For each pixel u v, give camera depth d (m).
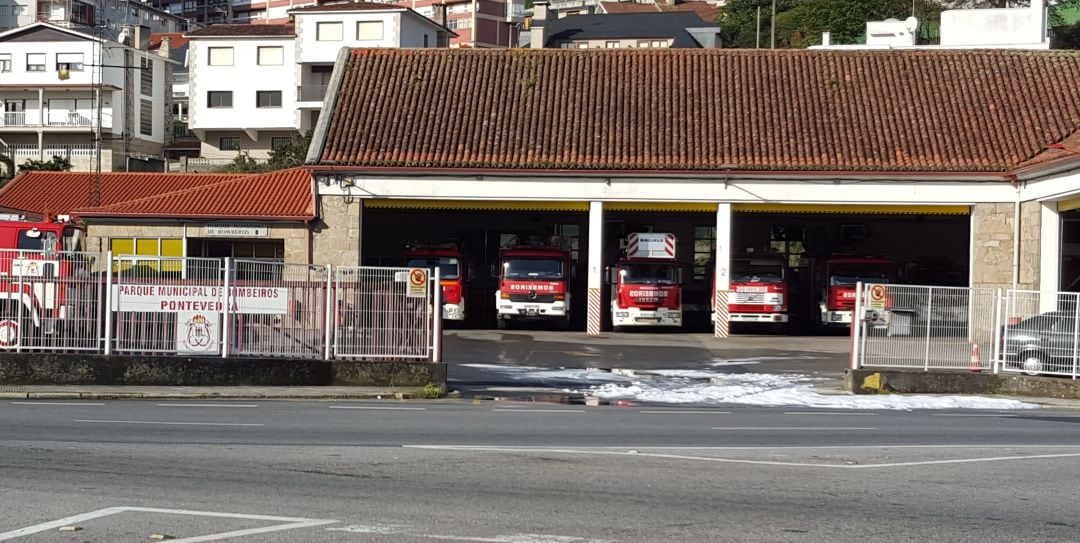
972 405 20.94
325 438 13.78
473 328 41.62
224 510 9.30
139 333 21.12
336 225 38.50
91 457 11.92
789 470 11.77
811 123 39.28
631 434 14.71
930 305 23.44
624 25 105.50
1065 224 38.59
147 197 43.09
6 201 45.78
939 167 36.47
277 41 83.50
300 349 21.75
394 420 16.05
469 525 8.84
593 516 9.27
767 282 40.38
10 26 108.88
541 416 16.98
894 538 8.70
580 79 42.16
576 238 47.84
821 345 35.50
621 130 39.28
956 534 8.88
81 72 82.75
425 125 39.69
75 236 27.23
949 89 40.56
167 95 91.88
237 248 40.06
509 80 42.22
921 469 11.98
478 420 16.20
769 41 90.69
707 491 10.49
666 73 42.38
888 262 40.62
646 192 37.53
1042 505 10.11
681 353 32.28
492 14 124.38
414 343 22.08
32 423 14.86
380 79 42.25
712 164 37.28
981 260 36.59
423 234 48.00
